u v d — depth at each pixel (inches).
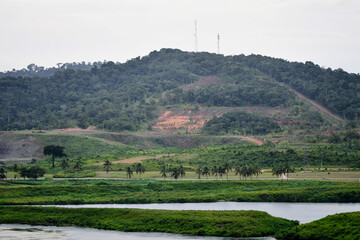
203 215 7219.5
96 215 7736.2
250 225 6688.0
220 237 6545.3
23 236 6722.4
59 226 7440.9
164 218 7234.3
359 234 5551.2
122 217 7559.1
